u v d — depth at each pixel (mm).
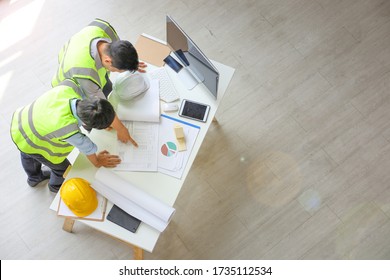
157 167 2346
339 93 3287
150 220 2230
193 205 3018
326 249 2891
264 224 2961
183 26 3516
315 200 3014
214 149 3164
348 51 3402
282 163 3113
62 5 3566
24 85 3340
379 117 3209
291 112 3250
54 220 2982
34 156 2426
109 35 2416
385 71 3334
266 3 3562
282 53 3422
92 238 2932
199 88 2523
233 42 3465
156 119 2430
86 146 2154
